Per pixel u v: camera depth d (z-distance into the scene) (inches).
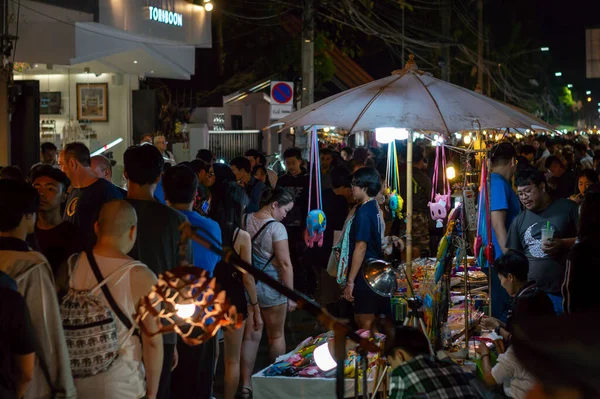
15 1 504.7
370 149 824.3
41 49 557.6
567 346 64.7
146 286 171.5
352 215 289.9
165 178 228.7
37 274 161.9
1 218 165.2
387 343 160.1
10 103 450.3
